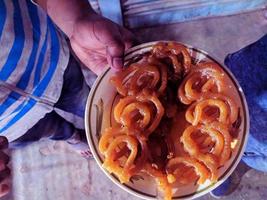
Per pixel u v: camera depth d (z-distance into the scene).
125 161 0.48
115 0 0.93
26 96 0.55
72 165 0.99
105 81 0.52
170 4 0.99
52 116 0.68
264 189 0.93
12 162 1.00
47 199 0.98
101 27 0.55
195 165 0.47
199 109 0.48
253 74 0.58
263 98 0.56
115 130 0.49
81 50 0.62
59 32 0.64
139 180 0.49
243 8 1.03
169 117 0.51
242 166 0.93
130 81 0.51
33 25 0.51
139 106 0.49
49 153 1.00
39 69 0.54
